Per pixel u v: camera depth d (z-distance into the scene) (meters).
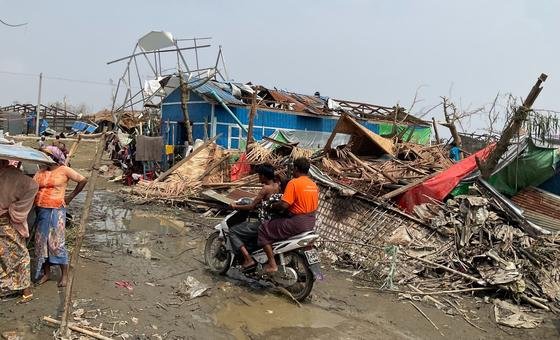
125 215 10.85
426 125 25.88
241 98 20.73
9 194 4.80
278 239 5.88
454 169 9.84
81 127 37.91
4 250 4.86
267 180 6.18
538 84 8.88
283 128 21.92
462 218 8.20
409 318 5.72
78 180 5.57
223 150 14.95
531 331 5.62
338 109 24.56
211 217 11.34
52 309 4.85
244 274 6.48
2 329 4.33
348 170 11.17
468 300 6.50
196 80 17.41
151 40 13.65
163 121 21.56
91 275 6.05
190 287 5.84
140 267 6.72
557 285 6.71
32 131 39.00
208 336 4.71
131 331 4.59
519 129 9.11
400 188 9.78
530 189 10.10
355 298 6.24
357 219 8.87
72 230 8.12
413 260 7.39
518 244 7.50
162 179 14.04
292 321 5.30
